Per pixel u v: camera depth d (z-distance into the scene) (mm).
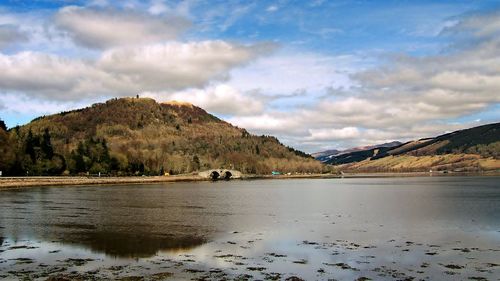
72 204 71625
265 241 37312
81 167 177250
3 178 120875
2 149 135000
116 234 40562
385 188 144250
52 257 30984
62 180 137625
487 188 137625
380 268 28156
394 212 60812
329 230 43469
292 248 34312
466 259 30625
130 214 57406
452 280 25562
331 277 26141
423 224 47812
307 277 26125
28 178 126000
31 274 26625
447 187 146500
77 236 39438
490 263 29469
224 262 29641
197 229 43938
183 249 33812
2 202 74125
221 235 40281
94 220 50688
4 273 26859
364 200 86375
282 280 25484
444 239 38375
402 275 26562
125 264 29016
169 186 157625
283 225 47156
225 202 80688
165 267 28250
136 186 147625
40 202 74625
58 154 172375
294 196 101062
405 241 37406
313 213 59969
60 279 25500
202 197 94938
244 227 45438
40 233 40906
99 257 30969
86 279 25531
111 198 86875
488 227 45312
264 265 28891
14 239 37781
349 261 30031
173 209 65125
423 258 30922
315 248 34344
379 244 36031
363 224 48000
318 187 159250
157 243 36219
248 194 109812
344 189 139500
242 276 26250
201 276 26203
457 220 51094
